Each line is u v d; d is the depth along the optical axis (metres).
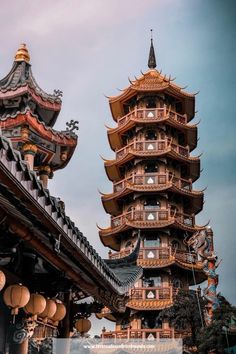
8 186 5.54
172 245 49.59
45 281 9.05
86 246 8.16
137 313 45.88
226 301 35.34
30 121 15.46
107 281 9.99
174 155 52.03
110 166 54.31
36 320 9.13
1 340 8.61
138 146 52.88
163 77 55.88
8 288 7.82
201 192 51.22
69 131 16.72
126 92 54.69
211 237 39.34
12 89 16.66
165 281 47.38
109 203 53.50
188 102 55.72
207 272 37.78
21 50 18.41
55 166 17.34
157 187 50.31
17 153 5.52
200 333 32.34
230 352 30.17
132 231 49.97
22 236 6.68
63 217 6.91
